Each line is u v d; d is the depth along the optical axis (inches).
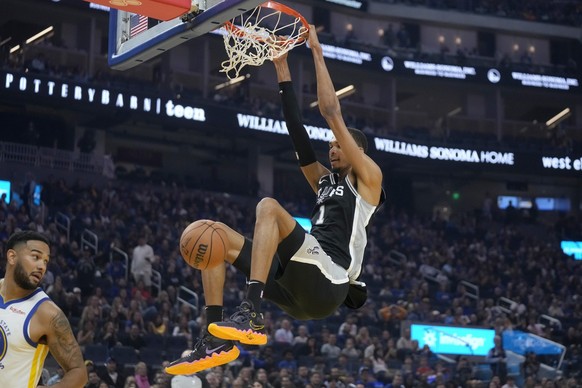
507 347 739.4
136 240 776.3
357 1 1295.5
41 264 166.6
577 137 1461.6
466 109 1409.9
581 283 1054.4
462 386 629.3
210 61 1270.9
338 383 548.4
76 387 165.6
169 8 195.9
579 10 1445.6
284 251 164.7
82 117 1077.1
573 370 725.3
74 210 839.7
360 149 180.4
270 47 197.9
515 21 1397.6
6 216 751.7
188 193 1080.2
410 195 1357.0
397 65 1269.7
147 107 992.9
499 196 1412.4
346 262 175.0
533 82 1344.7
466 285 951.0
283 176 1328.7
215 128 1056.2
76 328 580.1
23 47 1081.4
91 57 1110.4
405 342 684.1
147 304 653.9
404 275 926.4
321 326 719.7
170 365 165.3
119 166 1138.0
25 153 971.9
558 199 1421.0
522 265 1085.1
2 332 162.2
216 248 162.6
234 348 166.9
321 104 176.6
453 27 1400.1
